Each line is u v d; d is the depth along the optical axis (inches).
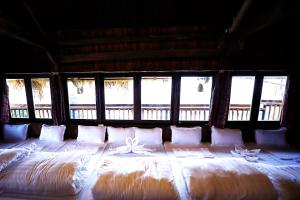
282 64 115.9
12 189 59.0
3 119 134.6
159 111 129.7
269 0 83.6
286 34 108.0
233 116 127.5
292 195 52.1
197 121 128.6
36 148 110.7
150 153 103.0
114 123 131.6
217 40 115.1
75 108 134.0
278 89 123.1
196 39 115.6
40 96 134.8
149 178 57.6
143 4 102.2
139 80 125.6
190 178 57.7
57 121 131.5
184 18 109.7
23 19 102.4
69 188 58.7
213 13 106.2
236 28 96.5
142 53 118.0
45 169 63.1
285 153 105.2
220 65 117.9
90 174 73.9
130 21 111.7
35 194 59.0
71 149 108.5
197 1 100.4
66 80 130.6
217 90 120.5
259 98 123.4
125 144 115.6
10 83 135.6
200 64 119.0
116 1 100.7
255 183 54.4
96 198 53.9
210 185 53.7
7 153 72.4
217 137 119.0
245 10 82.5
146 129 122.2
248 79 122.6
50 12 106.2
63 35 119.6
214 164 66.5
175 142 119.9
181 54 116.7
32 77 131.9
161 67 120.9
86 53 121.6
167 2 101.1
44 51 123.1
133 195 52.9
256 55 115.8
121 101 130.3
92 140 121.3
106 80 128.4
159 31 114.5
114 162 70.5
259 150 104.2
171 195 52.9
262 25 75.9
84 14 108.3
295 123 121.6
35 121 136.4
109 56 119.6
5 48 124.8
